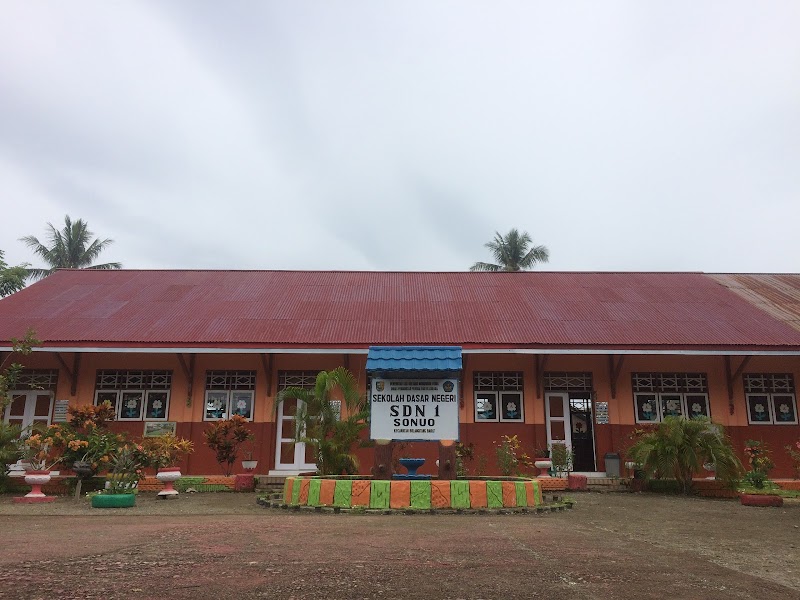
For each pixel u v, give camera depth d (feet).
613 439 57.21
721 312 63.52
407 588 14.87
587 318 61.72
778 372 59.41
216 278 74.33
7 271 99.71
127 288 69.72
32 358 58.95
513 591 14.78
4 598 13.51
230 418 56.18
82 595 13.84
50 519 29.58
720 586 15.83
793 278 77.00
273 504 35.37
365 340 56.13
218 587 14.67
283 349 55.16
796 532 26.94
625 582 15.98
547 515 32.07
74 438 44.11
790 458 57.16
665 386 59.06
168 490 43.62
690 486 46.96
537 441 57.11
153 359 59.21
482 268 151.84
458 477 40.50
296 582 15.25
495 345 54.90
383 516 30.30
